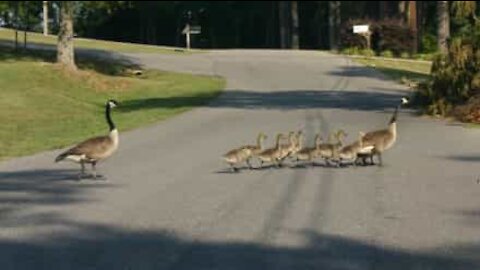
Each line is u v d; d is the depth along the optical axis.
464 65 33.09
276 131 28.14
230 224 13.52
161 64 64.81
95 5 51.00
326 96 45.09
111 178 19.06
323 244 11.99
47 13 85.50
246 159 19.89
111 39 116.19
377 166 19.97
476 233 12.55
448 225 13.14
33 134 29.75
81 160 18.95
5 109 36.31
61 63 49.66
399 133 26.95
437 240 12.15
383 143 19.88
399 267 10.66
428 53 82.75
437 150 22.72
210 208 14.97
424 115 33.06
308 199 15.66
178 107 39.72
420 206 14.76
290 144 20.58
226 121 32.69
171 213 14.59
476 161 20.47
